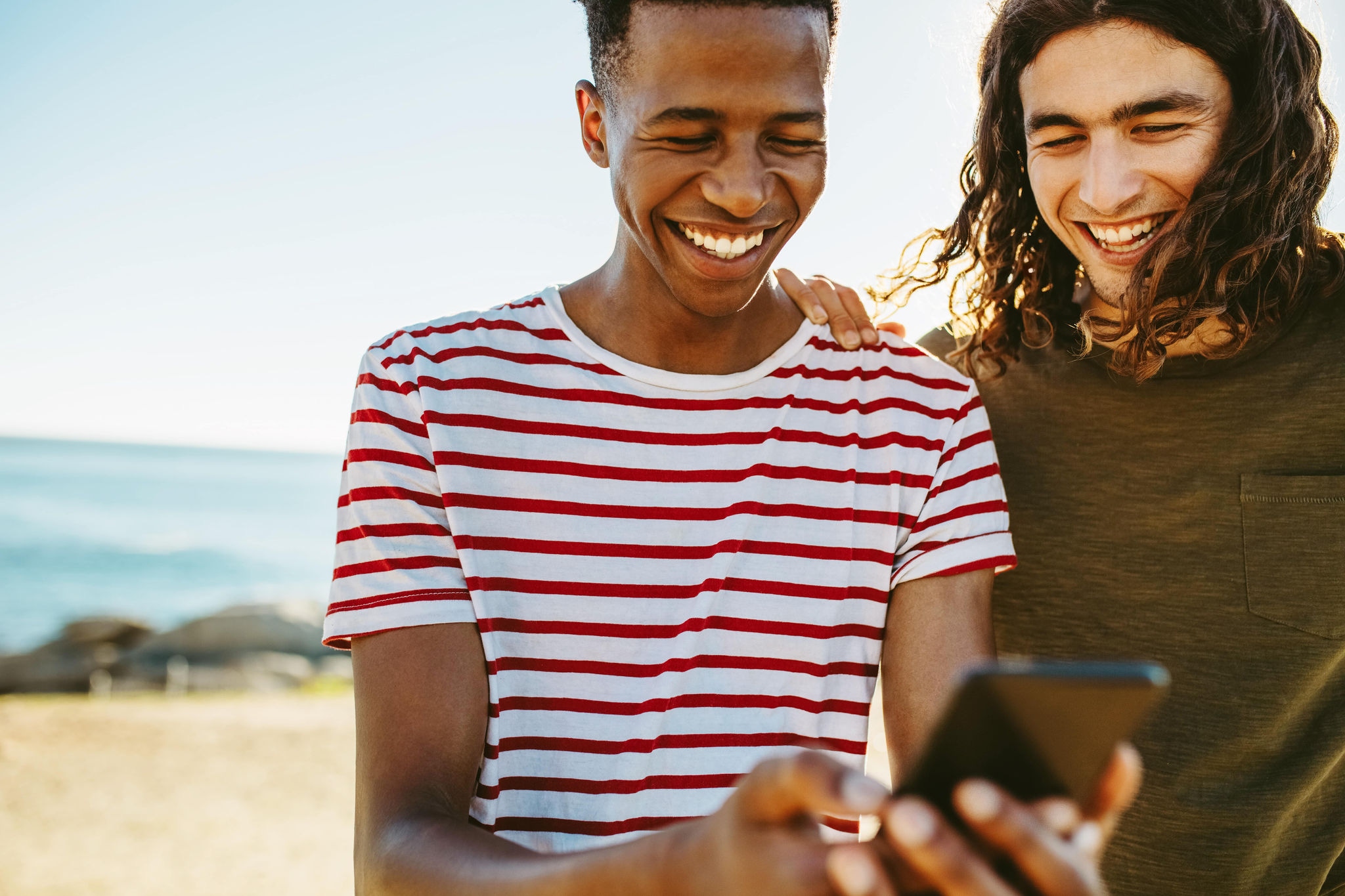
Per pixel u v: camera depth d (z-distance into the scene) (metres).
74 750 10.07
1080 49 1.65
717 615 1.46
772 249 1.46
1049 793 0.76
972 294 2.07
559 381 1.52
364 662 1.40
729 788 1.42
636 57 1.38
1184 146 1.65
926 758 0.73
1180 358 1.83
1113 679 0.69
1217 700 1.79
